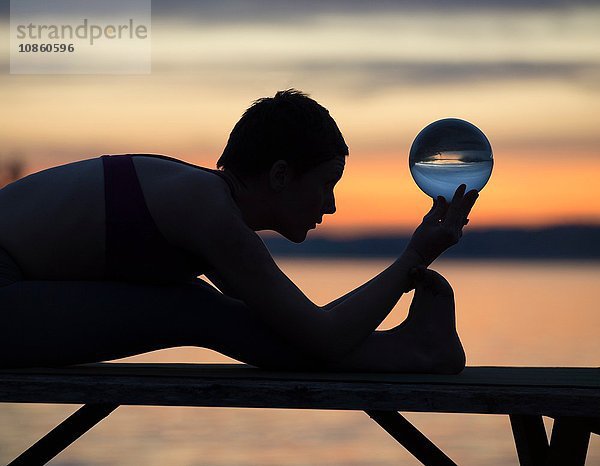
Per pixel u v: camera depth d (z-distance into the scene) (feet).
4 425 28.63
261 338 9.77
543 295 113.09
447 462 9.57
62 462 24.17
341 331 9.53
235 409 32.48
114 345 9.68
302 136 9.81
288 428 29.27
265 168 9.84
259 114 9.91
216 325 9.75
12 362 9.66
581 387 8.82
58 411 30.99
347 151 10.29
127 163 9.86
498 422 30.68
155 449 25.94
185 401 8.63
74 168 10.00
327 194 10.20
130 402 8.66
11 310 9.53
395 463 24.64
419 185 10.52
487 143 10.37
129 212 9.48
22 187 10.02
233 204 9.59
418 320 10.17
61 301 9.57
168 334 9.73
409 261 10.10
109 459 24.58
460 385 8.84
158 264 9.59
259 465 24.26
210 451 25.81
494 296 110.42
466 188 10.25
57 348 9.60
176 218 9.41
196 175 9.61
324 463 24.59
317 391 8.59
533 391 8.65
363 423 30.09
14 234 9.72
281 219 10.14
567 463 9.17
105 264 9.62
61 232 9.60
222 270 9.44
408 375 9.78
